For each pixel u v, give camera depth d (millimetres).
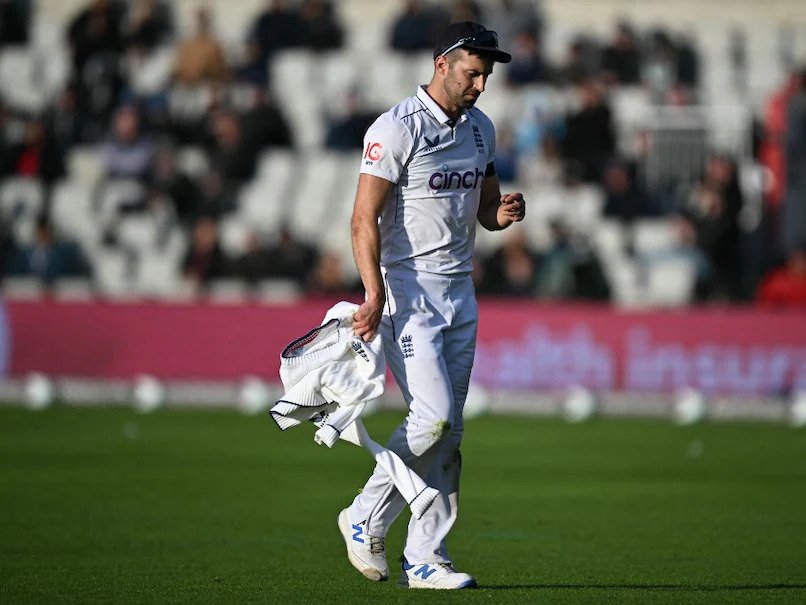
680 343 61594
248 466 42000
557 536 28891
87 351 66000
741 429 55719
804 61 86812
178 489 36188
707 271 70875
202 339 65500
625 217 74375
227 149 78938
